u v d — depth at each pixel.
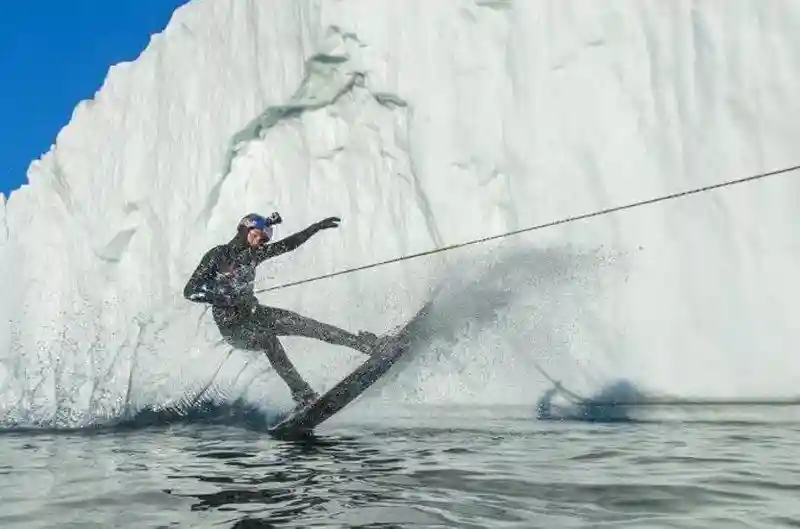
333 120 12.81
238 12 13.91
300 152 13.14
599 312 9.29
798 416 8.01
